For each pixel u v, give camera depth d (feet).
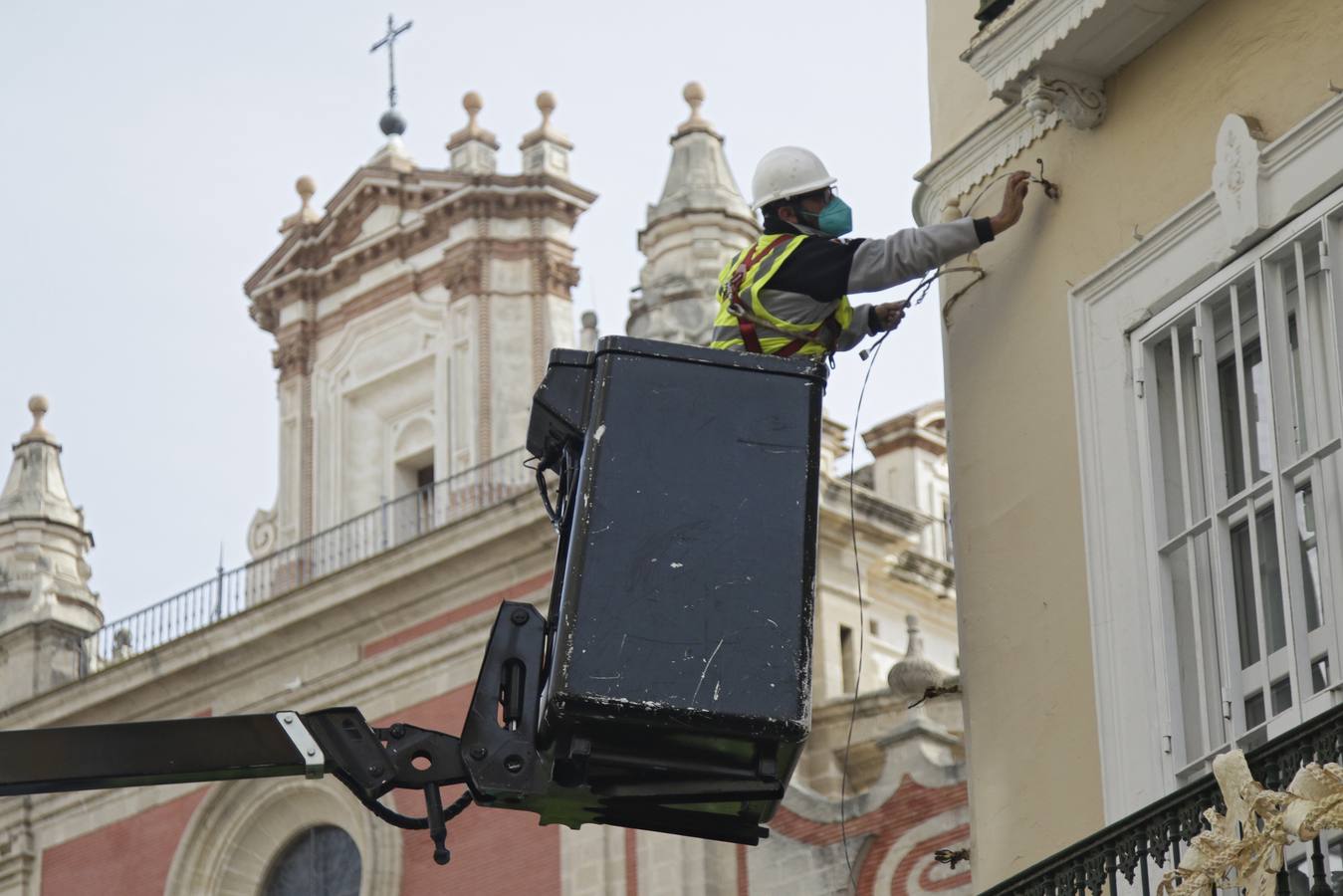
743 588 42.86
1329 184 47.34
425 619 154.92
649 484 43.50
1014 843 51.39
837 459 161.38
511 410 162.61
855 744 137.28
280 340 175.11
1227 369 49.57
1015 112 54.95
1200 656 48.34
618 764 42.80
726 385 44.32
